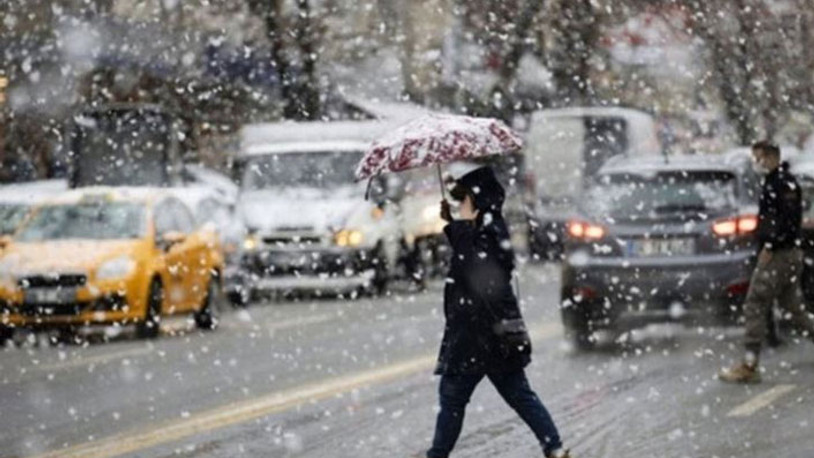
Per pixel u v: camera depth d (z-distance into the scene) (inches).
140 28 2640.3
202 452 820.0
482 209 705.6
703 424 888.3
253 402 1001.5
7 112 2598.4
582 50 3164.4
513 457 797.9
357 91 2967.5
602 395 1007.0
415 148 680.4
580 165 2615.7
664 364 1159.6
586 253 1238.3
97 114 2628.0
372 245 1923.0
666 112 3053.6
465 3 3152.1
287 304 1847.9
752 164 1288.1
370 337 1408.7
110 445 844.0
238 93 2758.4
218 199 1758.1
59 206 1536.7
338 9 2834.6
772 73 2908.5
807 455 788.0
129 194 1547.7
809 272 1322.6
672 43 3073.3
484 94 3176.7
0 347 1406.3
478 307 700.7
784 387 1028.5
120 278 1433.3
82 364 1240.2
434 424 904.9
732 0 2913.4
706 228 1222.3
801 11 2861.7
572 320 1248.8
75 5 2583.7
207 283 1561.3
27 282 1433.3
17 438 876.6
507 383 709.9
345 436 867.4
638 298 1226.6
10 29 2554.1
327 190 1969.7
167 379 1133.7
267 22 2684.5
